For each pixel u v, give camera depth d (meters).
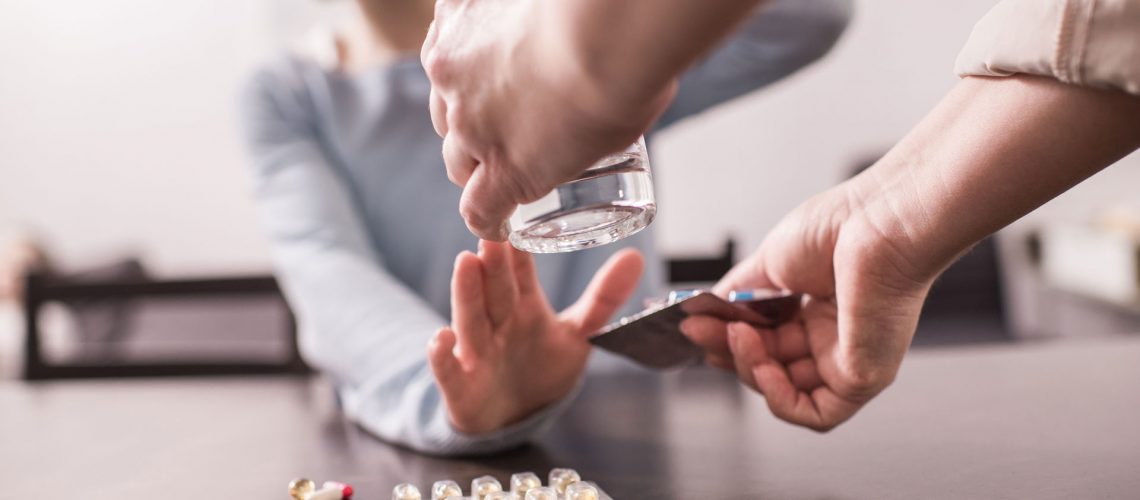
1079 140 0.76
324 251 1.24
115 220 4.85
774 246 0.92
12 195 4.84
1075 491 0.78
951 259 0.83
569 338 0.96
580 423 1.05
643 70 0.61
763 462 0.88
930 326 3.33
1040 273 3.50
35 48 4.79
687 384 1.23
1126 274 3.14
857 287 0.85
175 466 0.97
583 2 0.61
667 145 4.63
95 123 4.81
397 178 1.45
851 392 0.89
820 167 4.61
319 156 1.39
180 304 4.24
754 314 0.91
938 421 0.97
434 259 1.48
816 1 1.34
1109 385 1.09
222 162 4.80
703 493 0.81
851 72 4.57
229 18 4.73
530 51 0.64
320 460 0.97
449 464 0.93
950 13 4.50
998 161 0.78
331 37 1.54
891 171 0.84
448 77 0.66
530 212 0.71
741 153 4.62
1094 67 0.72
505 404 0.94
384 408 1.04
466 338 0.90
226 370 1.90
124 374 1.93
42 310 1.95
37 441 1.11
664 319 0.91
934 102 4.55
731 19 0.60
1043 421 0.96
